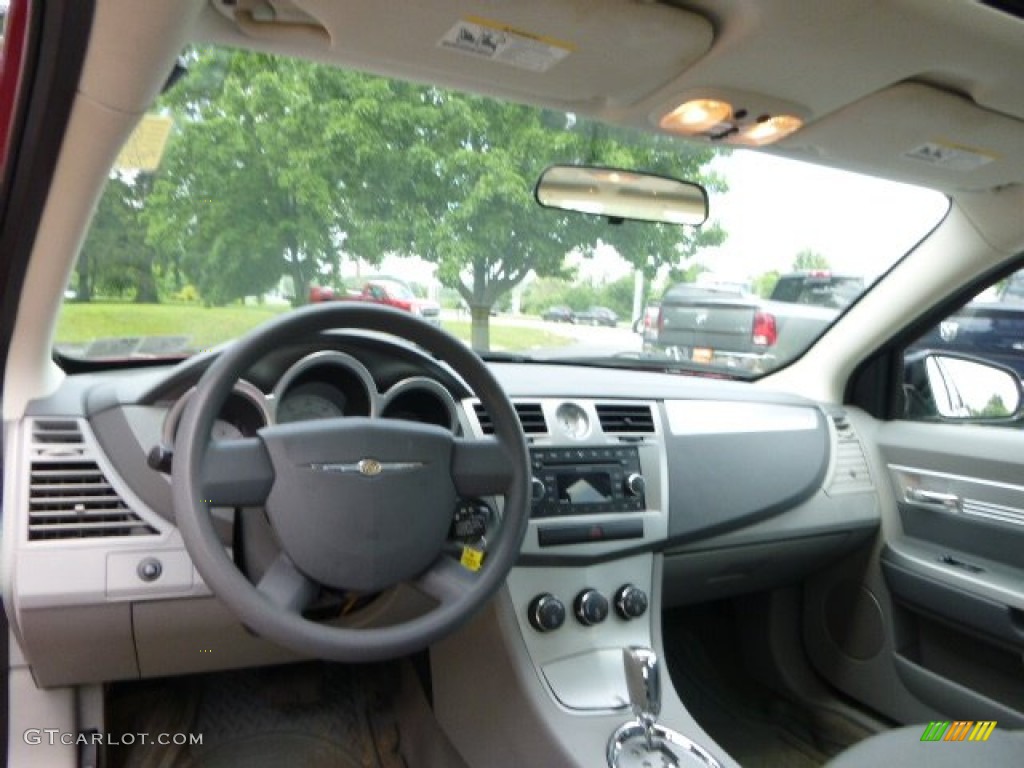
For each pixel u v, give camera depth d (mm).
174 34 1004
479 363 1334
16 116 1126
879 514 2342
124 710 2018
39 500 1463
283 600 1191
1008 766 1322
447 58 1274
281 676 2207
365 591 1246
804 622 2574
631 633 1841
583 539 1792
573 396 1921
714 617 2686
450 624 1246
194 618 1530
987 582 1996
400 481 1247
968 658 2107
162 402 1534
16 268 1364
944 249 2170
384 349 1407
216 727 1995
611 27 1144
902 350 2443
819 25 1132
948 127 1475
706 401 2125
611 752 1541
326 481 1205
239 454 1181
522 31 1165
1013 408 2139
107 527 1479
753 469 2109
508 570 1312
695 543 2006
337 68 1424
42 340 1521
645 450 1938
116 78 1057
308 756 1935
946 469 2189
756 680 2594
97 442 1521
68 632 1479
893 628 2287
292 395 1390
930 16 1101
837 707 2408
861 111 1428
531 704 1646
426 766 1966
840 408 2459
